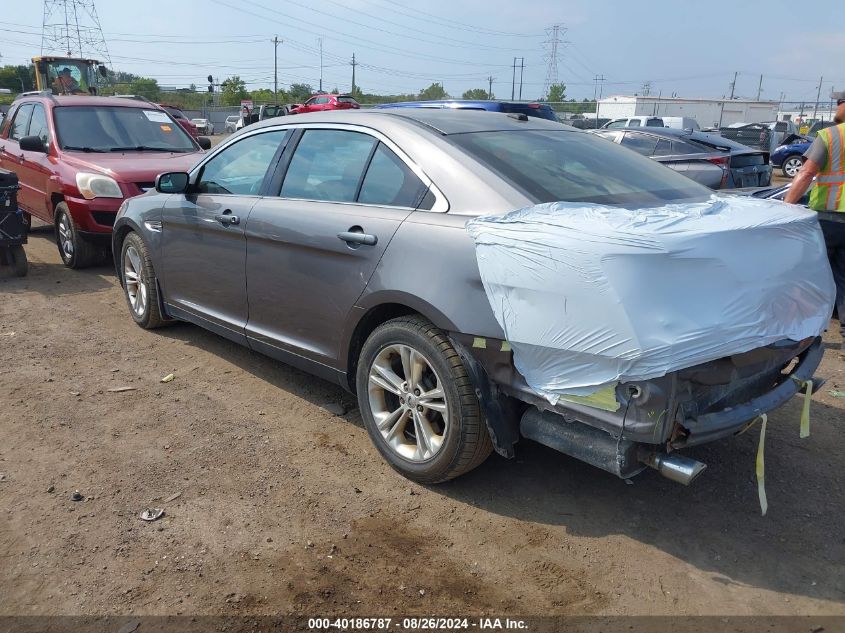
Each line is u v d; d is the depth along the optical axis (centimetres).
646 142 1184
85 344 530
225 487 335
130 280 563
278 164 412
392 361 349
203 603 259
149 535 297
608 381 253
